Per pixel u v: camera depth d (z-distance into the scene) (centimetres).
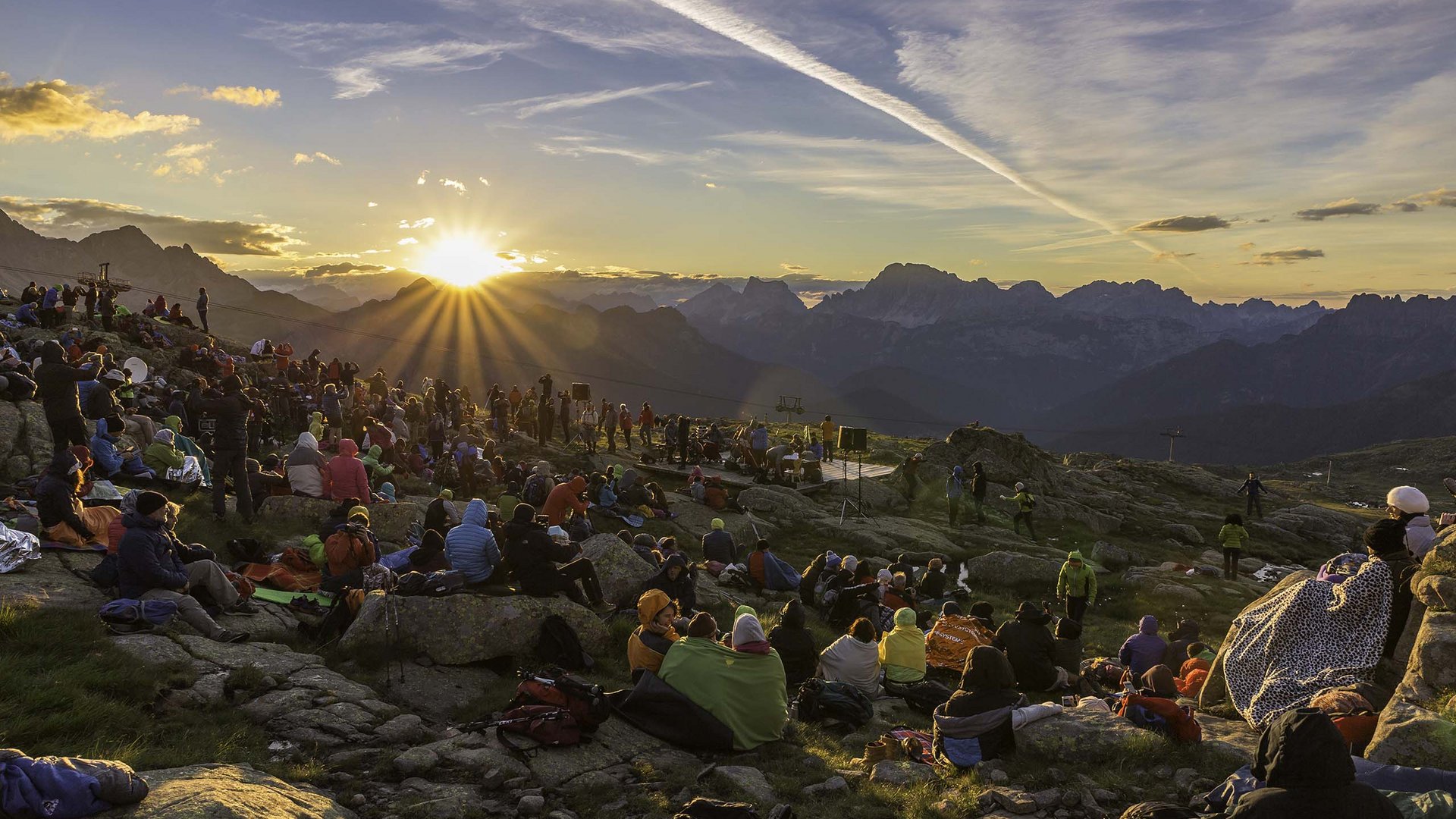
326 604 1558
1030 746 1153
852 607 2178
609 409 4819
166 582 1335
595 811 962
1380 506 9394
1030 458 5306
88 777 705
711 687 1235
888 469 5266
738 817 914
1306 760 576
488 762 1033
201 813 715
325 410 3788
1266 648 1241
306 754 1012
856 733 1357
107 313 4675
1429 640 1011
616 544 1967
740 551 3288
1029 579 3253
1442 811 745
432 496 3141
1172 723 1173
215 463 2034
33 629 1152
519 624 1411
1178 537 4566
